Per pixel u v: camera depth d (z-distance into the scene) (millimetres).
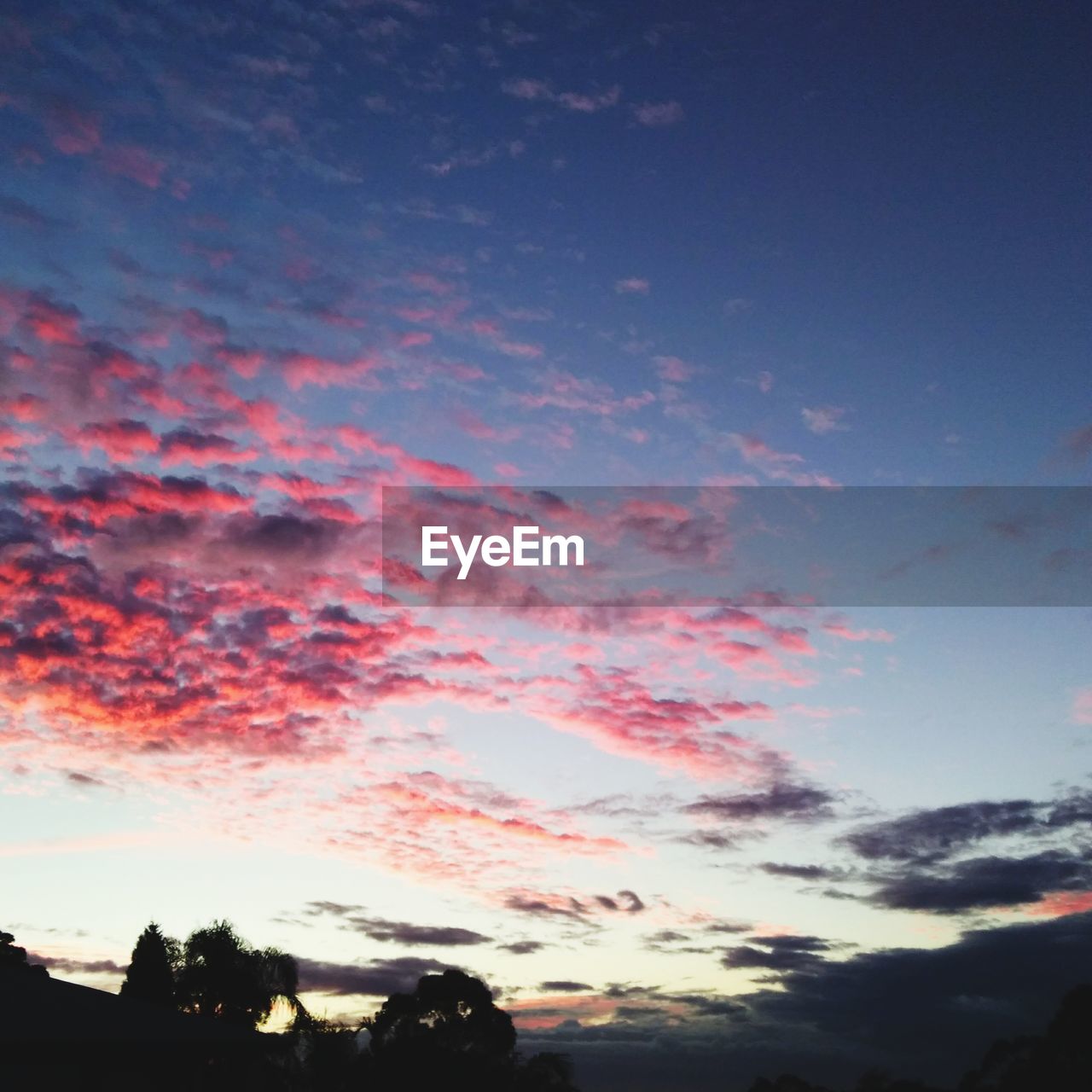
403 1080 64188
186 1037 22125
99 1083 20781
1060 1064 84375
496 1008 70875
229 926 67875
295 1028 63281
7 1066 19203
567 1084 72938
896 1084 100188
